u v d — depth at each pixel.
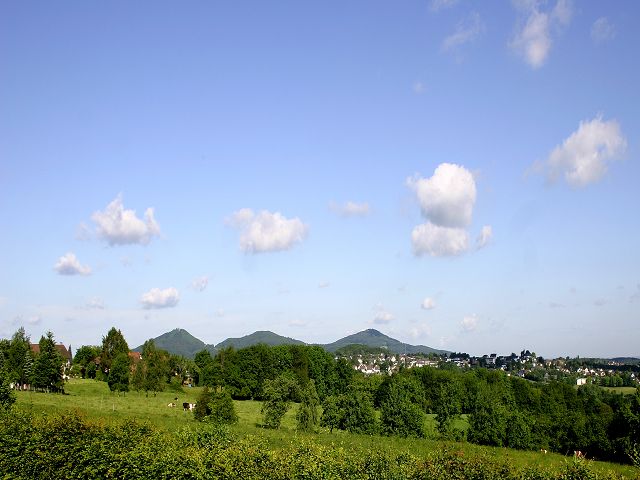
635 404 64.31
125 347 118.88
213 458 22.95
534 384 110.75
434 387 110.06
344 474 22.16
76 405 64.81
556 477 21.38
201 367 130.88
